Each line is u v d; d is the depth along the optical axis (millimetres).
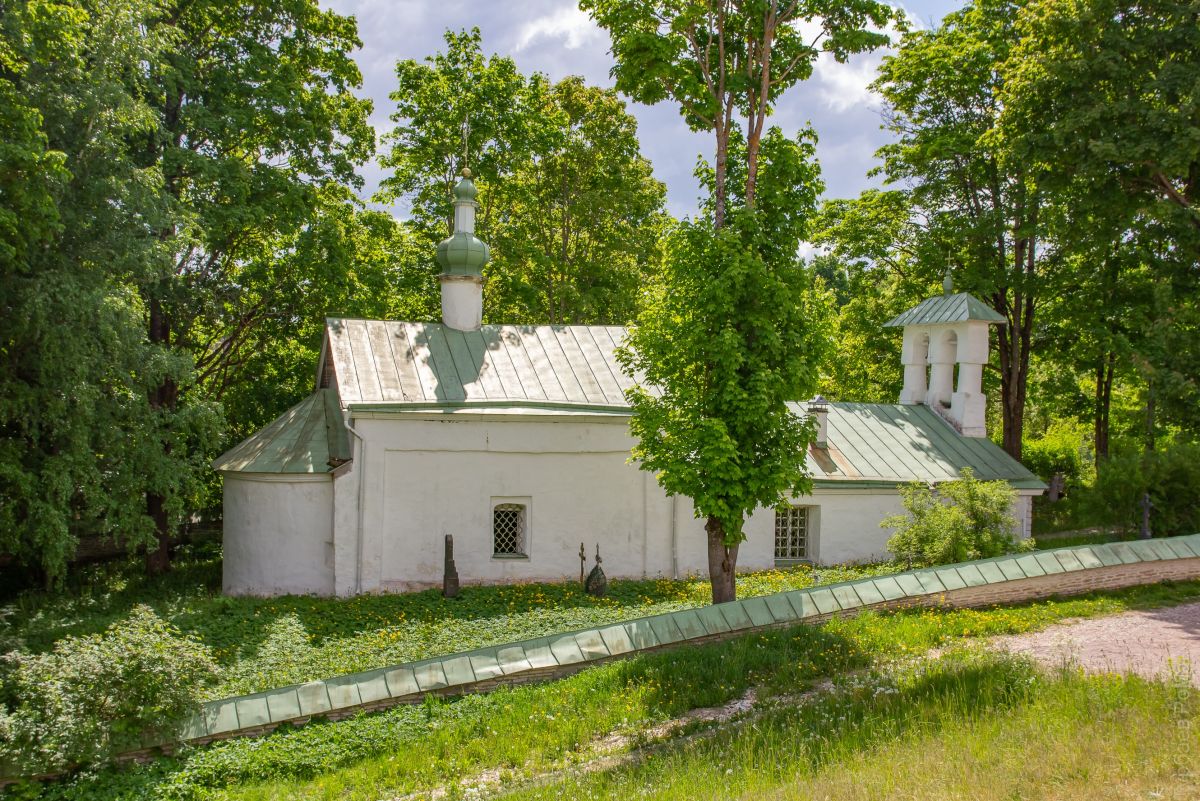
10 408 16391
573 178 36094
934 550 17875
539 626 16688
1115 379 36406
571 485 20766
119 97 16672
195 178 22984
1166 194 21344
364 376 20250
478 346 22266
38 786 10117
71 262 16578
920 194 30984
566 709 11719
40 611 18641
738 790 8133
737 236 15430
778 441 15969
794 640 13336
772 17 16422
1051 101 21797
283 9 25344
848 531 23078
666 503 21422
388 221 31328
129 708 10734
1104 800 6754
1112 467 22203
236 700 11641
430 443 19844
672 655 13164
